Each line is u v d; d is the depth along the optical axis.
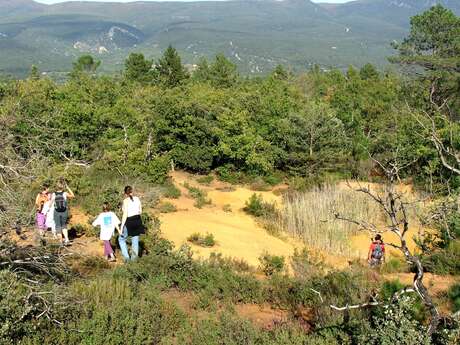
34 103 18.95
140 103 30.44
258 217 20.17
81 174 17.69
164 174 22.80
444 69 36.81
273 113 29.30
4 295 5.52
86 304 6.65
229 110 27.78
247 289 9.38
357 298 8.06
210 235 14.64
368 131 33.69
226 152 26.39
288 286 9.66
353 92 45.94
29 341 5.24
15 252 7.11
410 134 21.95
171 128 27.39
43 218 11.48
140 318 6.60
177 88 40.03
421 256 11.88
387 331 5.24
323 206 18.48
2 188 7.39
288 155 27.14
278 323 7.51
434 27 42.47
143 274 9.43
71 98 24.44
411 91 37.97
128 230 10.64
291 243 16.39
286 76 67.06
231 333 6.48
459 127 16.66
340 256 15.20
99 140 20.88
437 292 9.72
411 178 20.88
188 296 9.11
